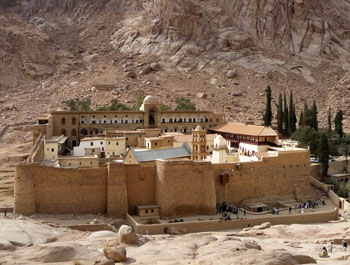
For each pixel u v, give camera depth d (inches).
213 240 1565.0
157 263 1181.7
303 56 7834.6
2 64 6747.1
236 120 5364.2
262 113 5767.7
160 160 2581.2
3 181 3034.0
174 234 2284.7
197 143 3061.0
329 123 4783.5
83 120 4175.7
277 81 6968.5
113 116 4269.2
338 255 1557.6
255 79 6953.7
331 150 4045.3
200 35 7721.5
